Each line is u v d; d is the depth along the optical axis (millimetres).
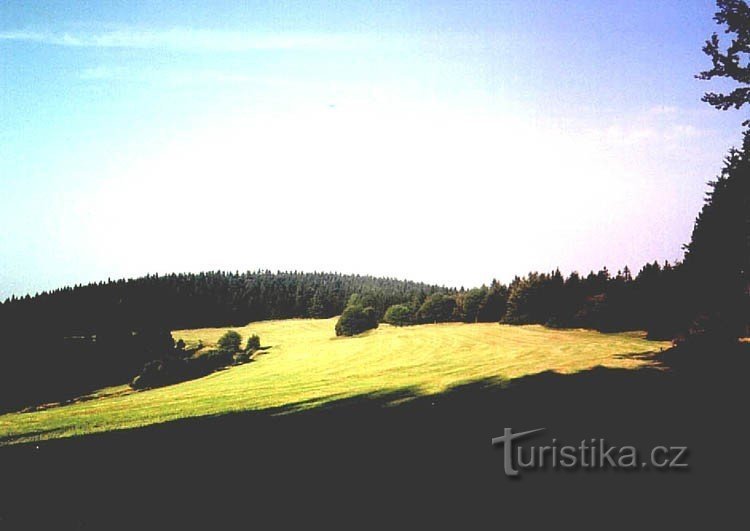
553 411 12672
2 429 25000
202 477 9961
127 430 19078
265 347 80625
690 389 13141
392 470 9328
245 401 25922
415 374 29719
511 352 37156
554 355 30469
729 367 15086
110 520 7930
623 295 51156
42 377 53594
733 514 6352
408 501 7730
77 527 7773
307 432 13648
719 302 23516
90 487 9805
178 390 44969
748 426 9578
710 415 10500
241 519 7535
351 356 54500
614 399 13133
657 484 7523
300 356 62969
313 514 7500
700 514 6449
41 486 10125
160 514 8023
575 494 7465
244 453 11734
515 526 6586
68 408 37906
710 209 25625
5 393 48031
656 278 47469
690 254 27328
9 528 7930
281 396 26734
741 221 21891
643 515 6566
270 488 8867
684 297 28062
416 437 11711
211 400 28906
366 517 7238
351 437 12391
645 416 11094
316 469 9820
